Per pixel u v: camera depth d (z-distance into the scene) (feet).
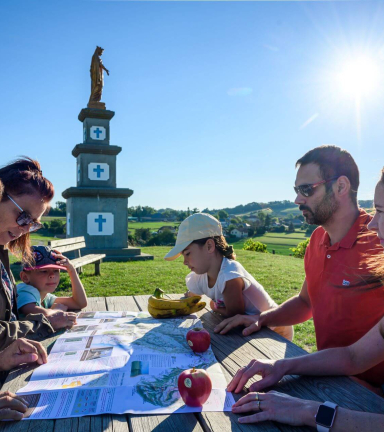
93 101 41.34
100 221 39.99
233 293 8.61
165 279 27.43
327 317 7.84
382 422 4.20
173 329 7.82
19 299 8.63
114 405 4.77
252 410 4.71
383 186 5.12
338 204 7.84
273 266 37.17
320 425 4.32
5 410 4.51
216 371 5.81
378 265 6.97
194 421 4.50
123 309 9.73
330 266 7.84
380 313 7.27
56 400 4.90
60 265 9.55
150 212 393.70
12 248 8.63
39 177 7.39
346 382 5.56
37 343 6.25
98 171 40.70
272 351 6.72
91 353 6.42
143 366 5.89
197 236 8.73
